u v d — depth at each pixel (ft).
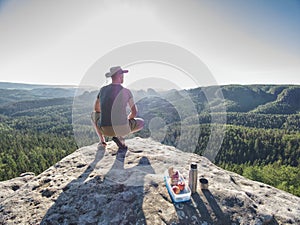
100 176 7.43
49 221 5.60
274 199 6.64
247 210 5.82
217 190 6.62
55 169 8.32
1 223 5.62
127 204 5.98
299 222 5.64
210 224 5.32
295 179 115.85
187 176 7.39
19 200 6.57
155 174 7.38
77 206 6.07
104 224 5.38
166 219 5.40
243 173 113.70
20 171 113.91
